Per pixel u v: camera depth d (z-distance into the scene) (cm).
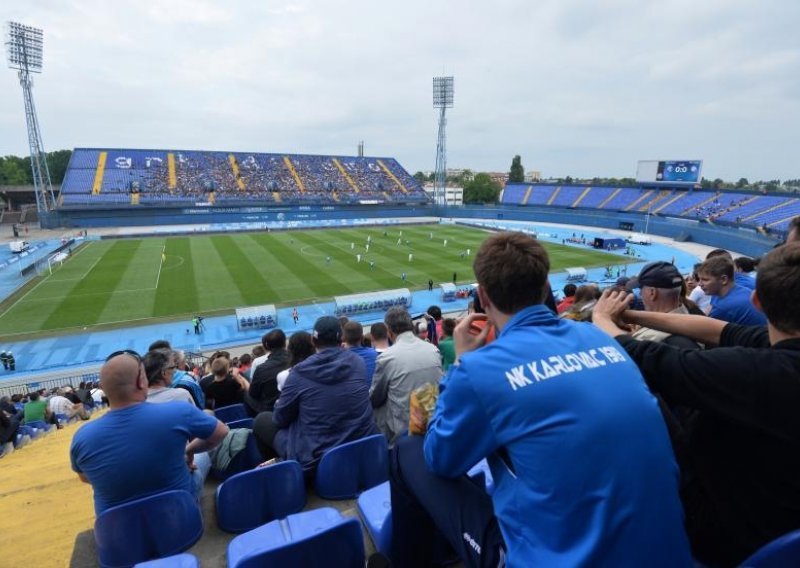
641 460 168
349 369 487
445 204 9612
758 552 186
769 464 197
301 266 4784
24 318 3262
